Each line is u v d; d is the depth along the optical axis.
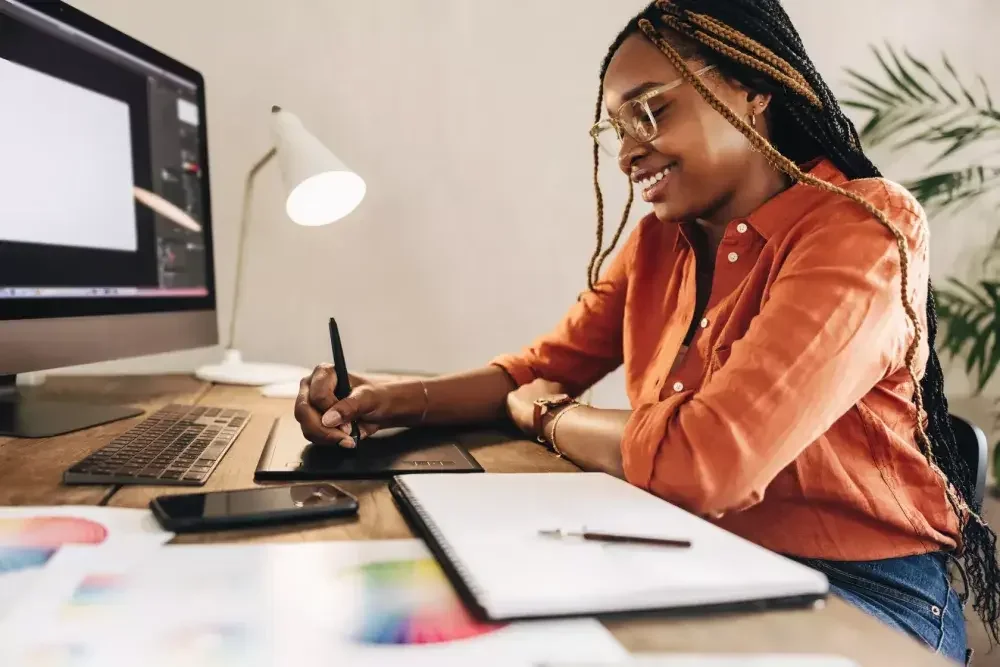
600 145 0.88
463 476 0.59
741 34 0.72
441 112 1.47
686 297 0.85
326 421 0.71
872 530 0.70
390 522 0.49
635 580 0.37
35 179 0.79
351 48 1.43
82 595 0.34
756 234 0.76
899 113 1.66
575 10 1.51
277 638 0.31
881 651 0.33
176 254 1.06
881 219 0.65
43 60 0.80
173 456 0.64
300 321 1.45
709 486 0.57
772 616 0.36
